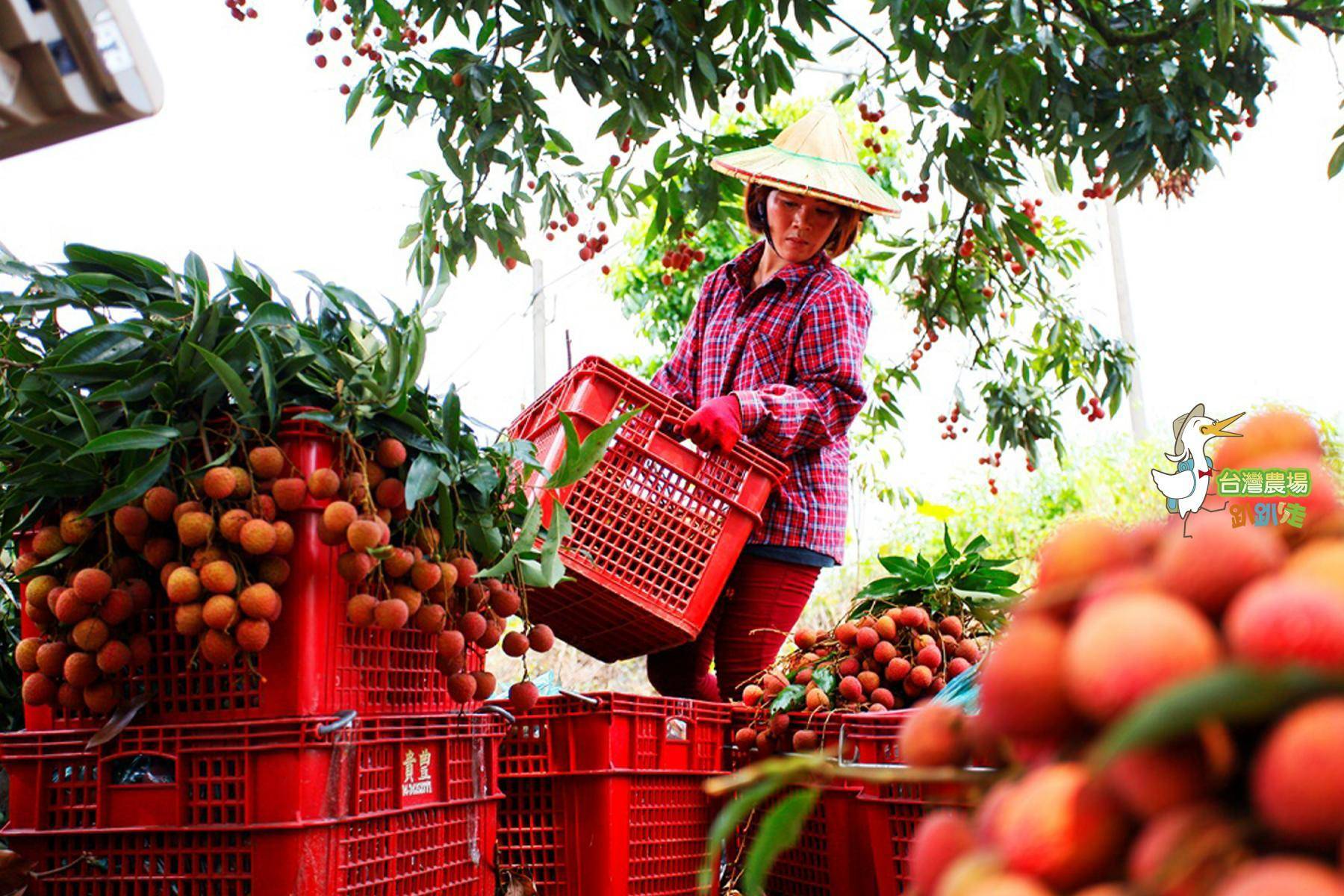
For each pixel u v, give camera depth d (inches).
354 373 72.0
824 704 92.0
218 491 64.4
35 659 67.4
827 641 98.5
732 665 111.0
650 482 102.1
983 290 190.9
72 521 67.2
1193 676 18.0
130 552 68.8
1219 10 120.8
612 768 84.4
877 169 182.5
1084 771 19.0
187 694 67.0
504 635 83.4
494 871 78.7
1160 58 137.8
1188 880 16.6
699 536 102.5
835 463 113.6
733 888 93.5
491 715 80.3
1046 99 150.3
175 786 65.5
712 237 284.5
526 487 97.9
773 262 121.1
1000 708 20.4
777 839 24.6
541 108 135.8
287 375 70.2
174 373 68.7
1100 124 140.5
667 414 102.4
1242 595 19.2
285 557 66.6
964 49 129.0
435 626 71.9
